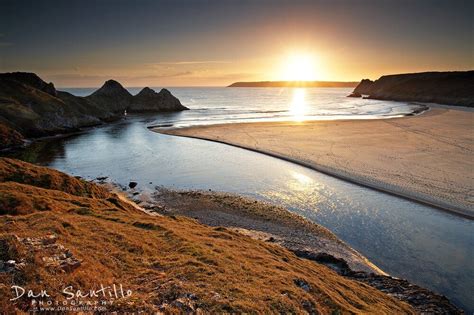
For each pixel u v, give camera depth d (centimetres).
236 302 1089
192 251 1555
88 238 1540
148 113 13325
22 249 1137
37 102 8806
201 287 1179
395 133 7000
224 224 2836
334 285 1577
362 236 2639
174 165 4869
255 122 9338
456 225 2791
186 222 2431
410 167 4353
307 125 8506
